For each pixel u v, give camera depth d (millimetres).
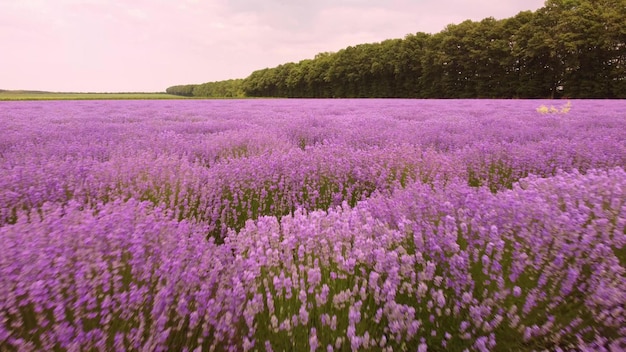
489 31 55062
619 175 3312
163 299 1745
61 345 1548
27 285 1783
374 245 2254
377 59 67562
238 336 1831
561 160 4895
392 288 1854
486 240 2350
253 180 4176
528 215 2539
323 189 4289
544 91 49625
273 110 18000
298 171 4363
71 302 1844
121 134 7445
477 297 2066
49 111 16219
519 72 52531
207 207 3641
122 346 1555
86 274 1892
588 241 2119
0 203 3197
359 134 7375
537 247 2160
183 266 2098
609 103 22641
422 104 24531
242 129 8680
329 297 2045
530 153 5145
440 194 3264
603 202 2877
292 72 85625
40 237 2133
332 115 13961
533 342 1834
